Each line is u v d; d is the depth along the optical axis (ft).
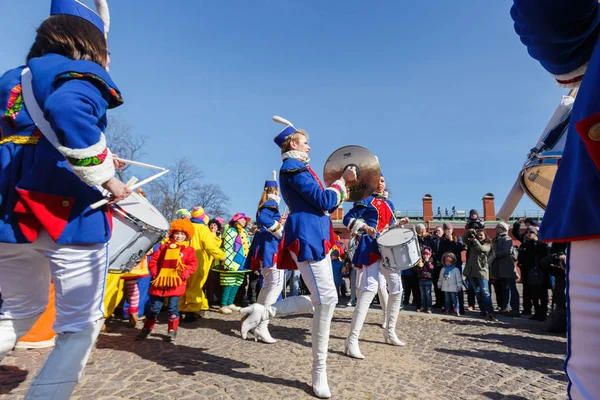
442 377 11.55
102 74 5.61
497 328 20.61
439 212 110.32
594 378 2.99
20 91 5.76
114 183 5.63
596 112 2.92
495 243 26.86
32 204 5.32
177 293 15.79
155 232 8.50
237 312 23.65
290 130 11.06
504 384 11.12
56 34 5.79
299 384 10.46
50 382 5.39
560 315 19.67
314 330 9.87
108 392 9.58
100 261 5.99
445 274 25.62
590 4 3.07
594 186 2.96
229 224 24.04
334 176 12.12
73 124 5.09
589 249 3.05
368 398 9.66
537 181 4.55
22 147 5.62
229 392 9.72
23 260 6.01
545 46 3.41
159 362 12.25
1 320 6.21
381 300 16.71
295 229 10.18
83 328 5.82
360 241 14.48
